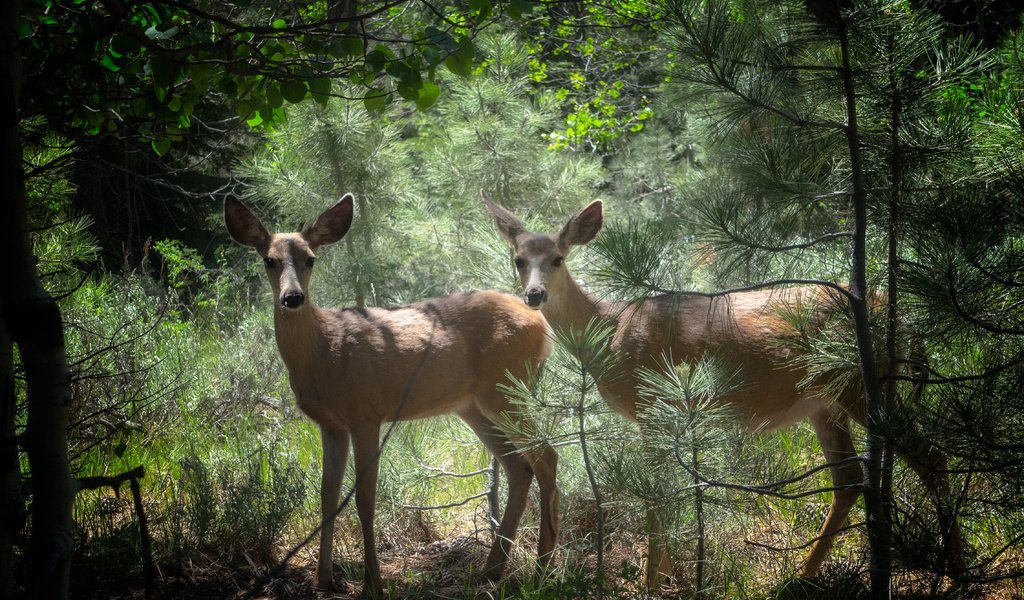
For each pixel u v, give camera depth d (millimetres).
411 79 5676
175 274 13969
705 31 5309
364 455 6984
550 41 20156
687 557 6348
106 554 6777
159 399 9492
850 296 5527
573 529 7613
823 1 5383
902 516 5887
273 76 5676
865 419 6527
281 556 7410
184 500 8039
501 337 7465
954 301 4699
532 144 11461
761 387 6789
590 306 7605
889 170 5656
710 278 7297
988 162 5074
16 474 3400
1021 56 5602
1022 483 4945
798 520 7129
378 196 10062
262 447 8781
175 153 17172
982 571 5410
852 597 5895
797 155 5582
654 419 5695
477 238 10266
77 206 14766
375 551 6816
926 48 5477
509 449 7465
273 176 10117
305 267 7074
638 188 16328
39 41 5234
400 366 7141
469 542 7770
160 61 5469
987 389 4863
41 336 3342
